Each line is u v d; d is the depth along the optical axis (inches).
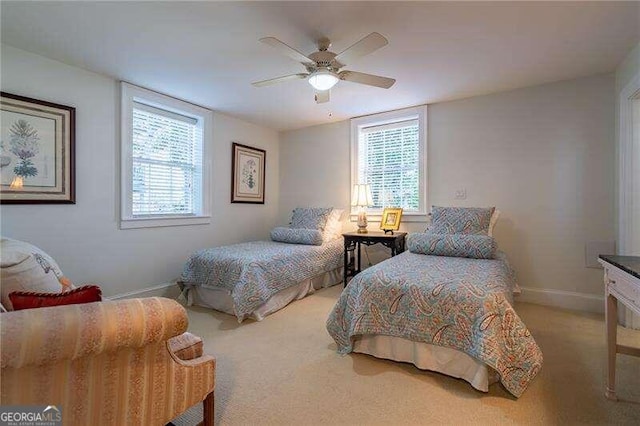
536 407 62.9
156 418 47.1
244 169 176.6
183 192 149.3
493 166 135.0
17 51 95.6
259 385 71.2
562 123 121.6
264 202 190.4
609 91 113.7
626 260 64.0
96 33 87.7
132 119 124.3
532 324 105.3
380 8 76.1
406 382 72.1
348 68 108.9
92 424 41.0
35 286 56.5
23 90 96.7
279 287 121.2
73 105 107.8
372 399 65.9
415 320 75.1
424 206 150.6
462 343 68.7
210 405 55.2
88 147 111.9
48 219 102.5
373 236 146.6
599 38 89.4
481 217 120.7
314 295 143.3
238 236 173.8
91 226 113.1
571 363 79.9
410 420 59.5
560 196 122.5
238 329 103.7
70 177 106.7
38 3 74.2
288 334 99.6
